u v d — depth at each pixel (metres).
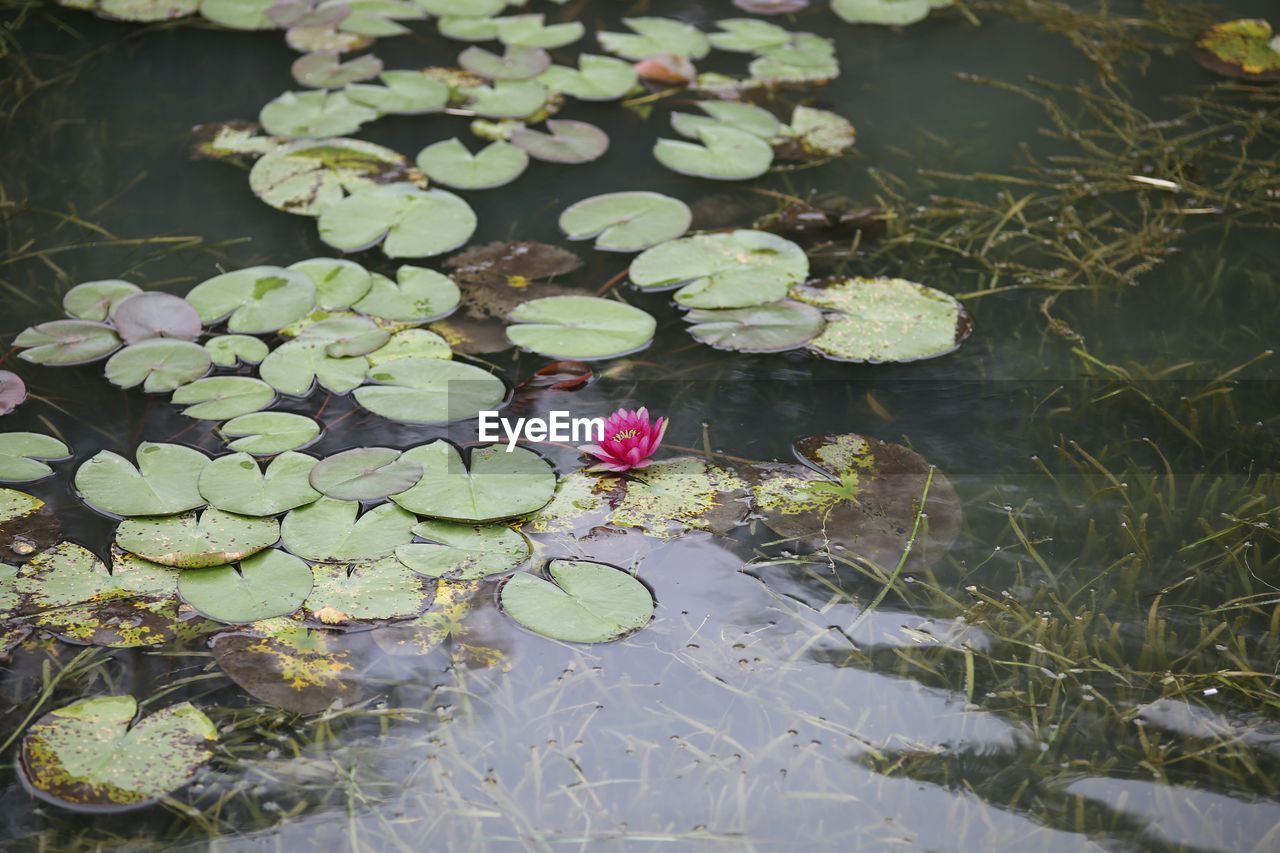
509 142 2.77
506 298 2.26
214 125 2.76
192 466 1.82
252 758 1.44
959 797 1.43
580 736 1.49
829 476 1.90
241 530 1.71
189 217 2.46
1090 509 1.86
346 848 1.34
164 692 1.50
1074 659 1.61
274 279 2.24
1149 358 2.20
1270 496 1.89
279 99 2.84
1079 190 2.67
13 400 1.95
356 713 1.50
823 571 1.73
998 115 2.99
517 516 1.77
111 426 1.92
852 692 1.56
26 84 2.88
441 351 2.09
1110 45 3.30
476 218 2.48
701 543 1.77
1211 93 3.09
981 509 1.85
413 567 1.68
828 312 2.26
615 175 2.70
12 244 2.36
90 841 1.33
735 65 3.20
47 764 1.41
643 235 2.45
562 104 2.96
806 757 1.47
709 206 2.60
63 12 3.21
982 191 2.69
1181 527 1.83
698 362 2.15
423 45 3.20
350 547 1.70
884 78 3.15
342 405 2.00
